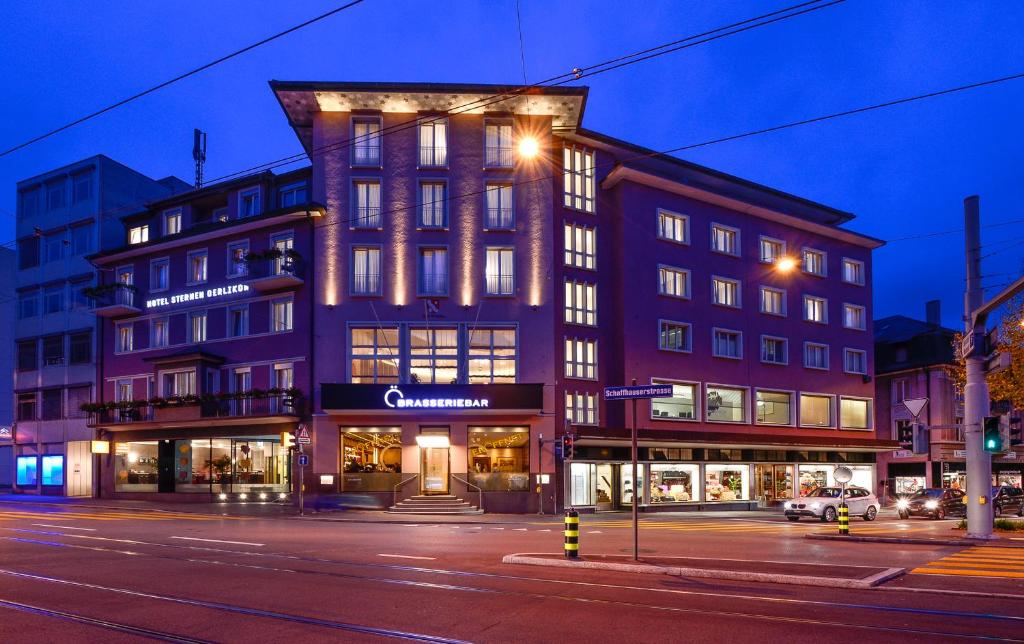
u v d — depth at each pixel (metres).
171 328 39.03
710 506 39.00
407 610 10.26
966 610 10.30
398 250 35.12
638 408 37.28
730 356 41.00
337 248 35.12
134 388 39.81
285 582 12.59
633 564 14.02
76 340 42.62
